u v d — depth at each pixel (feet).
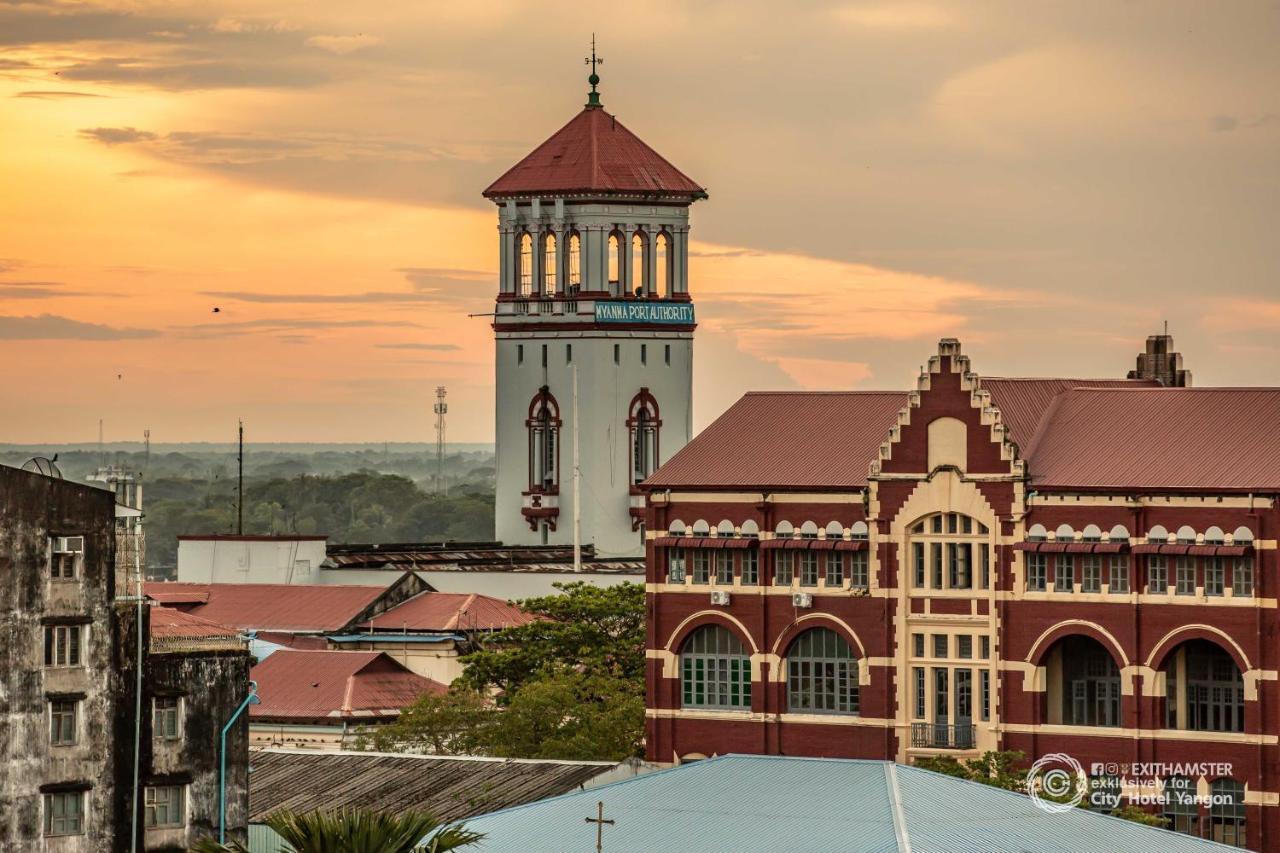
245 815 559.79
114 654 540.93
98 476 567.59
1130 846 525.34
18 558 530.27
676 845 514.27
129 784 542.98
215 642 565.94
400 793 627.05
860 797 535.19
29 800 531.50
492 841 528.22
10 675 529.04
